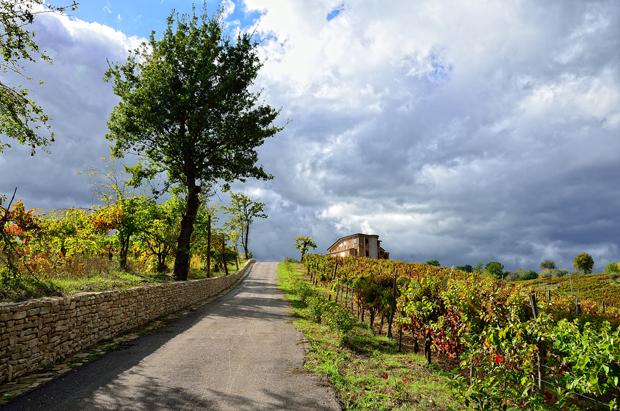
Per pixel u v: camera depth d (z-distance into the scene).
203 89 24.81
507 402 5.75
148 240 26.02
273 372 7.60
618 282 47.94
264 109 27.44
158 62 24.86
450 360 10.54
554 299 17.22
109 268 17.36
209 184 27.78
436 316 10.62
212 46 25.17
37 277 10.09
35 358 7.18
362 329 14.55
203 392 6.30
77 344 8.80
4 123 10.59
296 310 18.31
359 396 6.54
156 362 8.09
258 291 29.39
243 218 79.75
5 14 9.69
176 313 16.38
